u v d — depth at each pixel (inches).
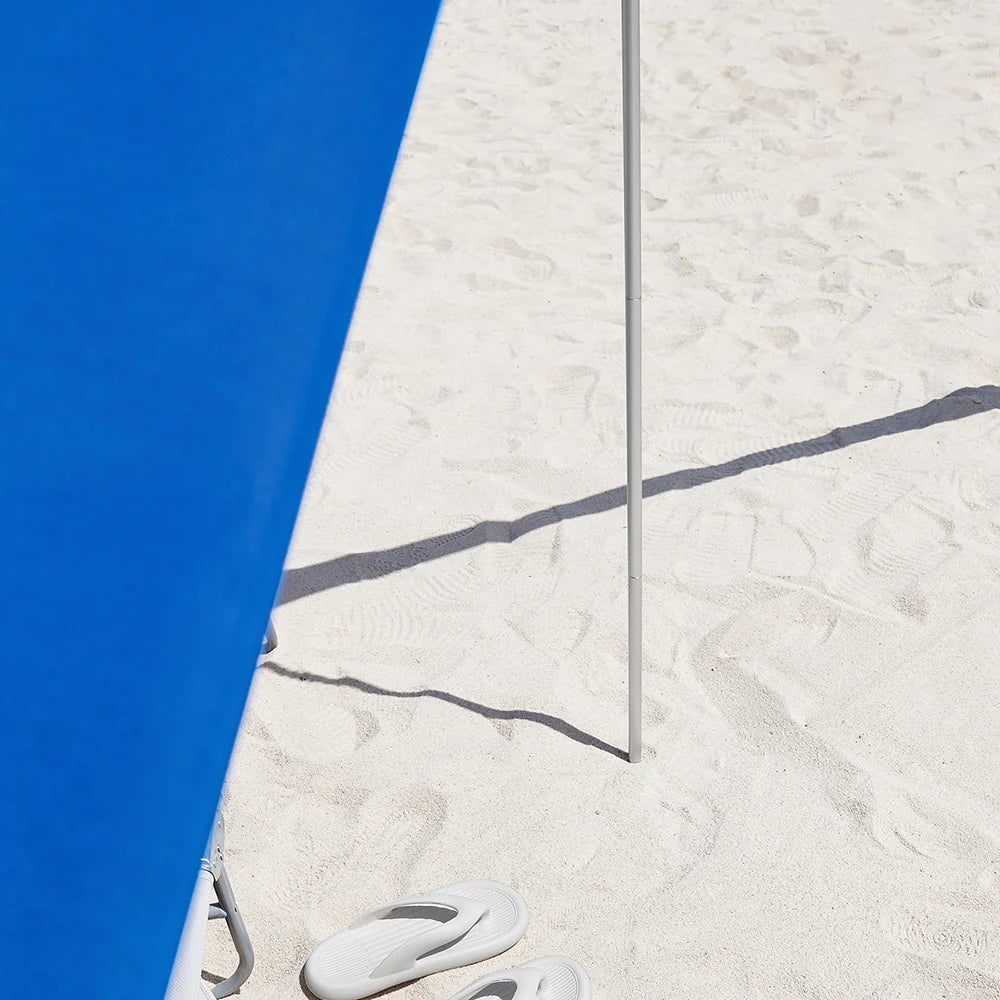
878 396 131.6
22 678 24.3
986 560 103.9
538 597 106.7
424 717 93.6
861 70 222.1
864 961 70.6
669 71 232.2
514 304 161.3
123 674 25.6
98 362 28.8
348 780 88.0
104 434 27.9
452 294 165.3
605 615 103.0
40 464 26.7
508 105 225.5
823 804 81.8
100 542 26.6
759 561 107.6
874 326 145.5
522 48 253.0
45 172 30.5
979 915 72.5
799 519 112.9
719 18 255.8
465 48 256.4
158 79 34.9
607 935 73.9
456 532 117.0
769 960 71.3
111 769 24.6
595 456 127.0
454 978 72.1
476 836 82.2
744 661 95.7
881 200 175.5
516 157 203.9
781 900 75.1
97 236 30.4
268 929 76.7
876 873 76.2
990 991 67.9
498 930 73.7
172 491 28.4
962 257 157.9
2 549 25.2
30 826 23.2
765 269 161.9
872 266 158.9
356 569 113.2
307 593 110.3
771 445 125.4
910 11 247.0
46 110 31.4
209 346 31.5
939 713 88.7
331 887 79.5
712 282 160.7
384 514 121.2
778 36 241.6
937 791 82.0
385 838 83.0
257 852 82.6
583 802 84.0
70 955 22.5
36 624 25.0
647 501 118.5
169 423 29.3
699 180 189.2
